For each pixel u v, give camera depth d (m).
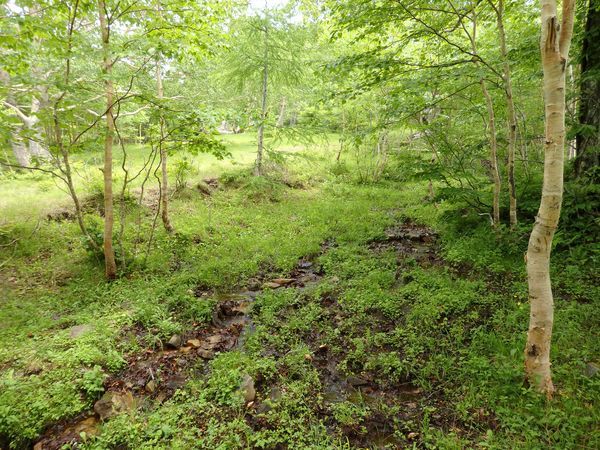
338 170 16.47
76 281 6.37
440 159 8.77
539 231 3.05
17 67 5.25
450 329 4.58
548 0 2.76
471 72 5.71
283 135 12.53
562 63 2.79
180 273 6.96
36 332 4.83
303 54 13.05
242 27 11.50
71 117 5.70
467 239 7.18
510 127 6.29
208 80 12.20
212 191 12.02
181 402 3.75
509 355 3.93
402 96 7.27
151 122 7.28
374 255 7.42
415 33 6.11
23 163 13.54
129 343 4.64
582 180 6.00
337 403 3.70
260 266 7.44
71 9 5.54
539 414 3.08
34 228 7.94
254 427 3.41
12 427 3.27
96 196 9.91
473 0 6.18
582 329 4.09
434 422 3.36
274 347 4.68
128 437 3.21
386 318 5.14
